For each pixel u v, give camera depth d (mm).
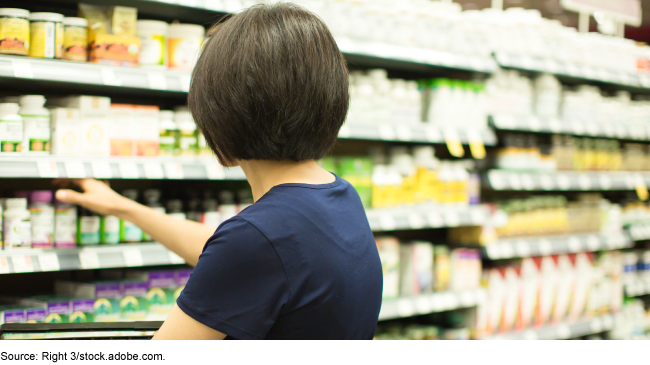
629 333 4082
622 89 4352
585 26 4836
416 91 2777
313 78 832
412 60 2588
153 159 1982
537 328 3363
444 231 3457
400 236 3348
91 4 2043
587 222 3768
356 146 3158
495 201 3283
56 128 1797
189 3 1956
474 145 2869
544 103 3387
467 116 2914
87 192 1608
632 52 3961
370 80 2623
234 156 875
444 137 2725
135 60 1937
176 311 803
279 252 784
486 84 3088
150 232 1447
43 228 1803
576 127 3457
